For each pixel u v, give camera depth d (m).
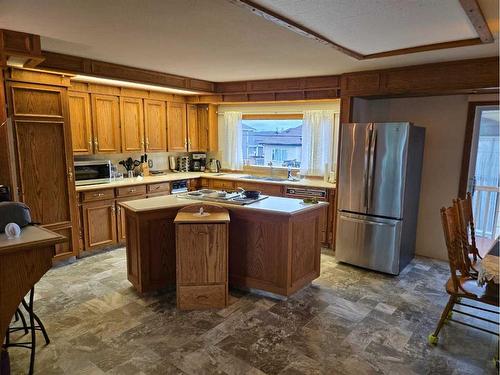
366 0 1.96
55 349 2.39
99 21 2.33
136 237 3.12
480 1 1.91
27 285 1.85
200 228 2.87
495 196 4.08
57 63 3.36
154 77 4.32
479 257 3.10
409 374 2.18
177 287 2.94
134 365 2.23
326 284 3.54
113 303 3.06
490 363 2.30
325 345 2.47
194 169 6.13
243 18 2.25
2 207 2.00
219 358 2.31
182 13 2.16
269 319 2.82
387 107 4.48
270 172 5.67
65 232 3.96
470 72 3.35
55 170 3.79
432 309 3.02
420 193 4.33
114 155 5.06
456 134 4.04
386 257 3.79
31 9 2.10
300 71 4.15
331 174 4.92
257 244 3.19
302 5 2.05
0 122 3.28
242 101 5.22
